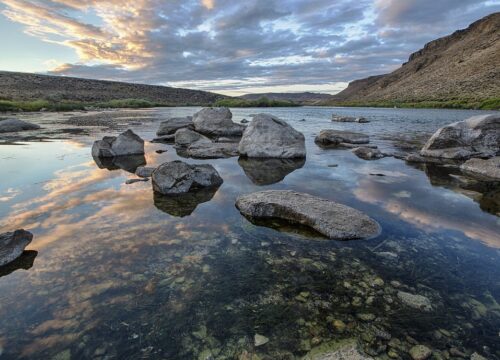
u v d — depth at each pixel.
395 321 3.44
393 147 15.88
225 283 4.10
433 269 4.48
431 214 6.57
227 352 3.00
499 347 3.06
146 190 8.22
